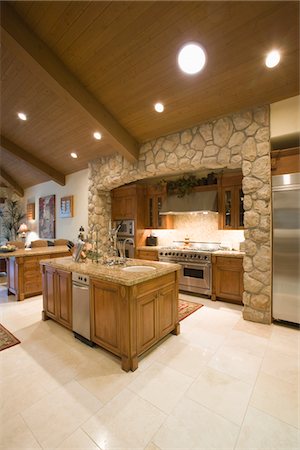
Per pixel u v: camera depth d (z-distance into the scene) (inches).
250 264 119.9
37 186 303.9
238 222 157.0
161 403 65.0
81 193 232.5
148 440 53.9
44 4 86.9
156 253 188.9
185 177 195.8
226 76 103.8
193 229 195.3
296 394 68.3
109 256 122.4
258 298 117.7
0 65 124.6
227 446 52.4
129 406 63.9
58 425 57.8
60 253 179.5
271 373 78.0
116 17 87.9
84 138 179.0
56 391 69.9
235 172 161.2
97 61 108.0
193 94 116.1
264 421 58.9
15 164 270.5
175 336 103.9
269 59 92.1
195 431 56.2
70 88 116.0
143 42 95.6
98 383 73.4
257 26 83.5
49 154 216.8
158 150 156.1
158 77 110.6
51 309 118.0
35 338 103.0
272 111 114.0
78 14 88.8
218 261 151.4
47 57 104.8
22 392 69.4
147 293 86.6
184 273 168.6
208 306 143.0
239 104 117.0
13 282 163.8
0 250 163.8
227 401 65.7
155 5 82.0
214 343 97.7
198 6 80.6
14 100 152.0
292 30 82.6
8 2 88.0
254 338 102.0
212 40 90.0
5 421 59.0
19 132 191.8
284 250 112.6
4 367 82.0
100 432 55.9
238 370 79.7
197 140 137.6
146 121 142.1
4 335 106.0
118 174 182.4
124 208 210.8
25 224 327.9
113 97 127.9
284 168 112.5
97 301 90.2
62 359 86.7
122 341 80.9
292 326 114.0
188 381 74.1
